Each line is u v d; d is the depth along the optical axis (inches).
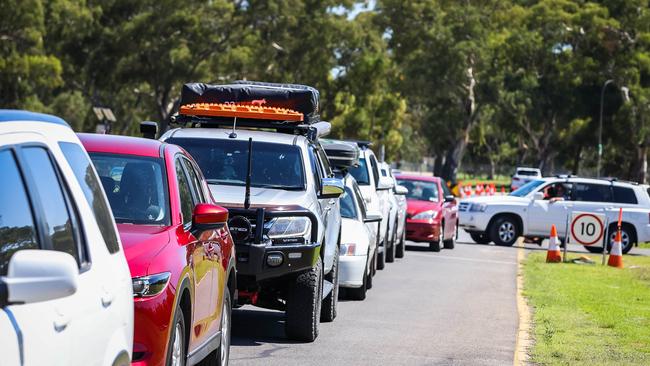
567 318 1040.8
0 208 298.5
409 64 6102.4
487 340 903.1
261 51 5467.5
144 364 466.3
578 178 2304.4
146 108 6481.3
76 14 5128.0
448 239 2094.0
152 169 578.2
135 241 504.7
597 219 1793.8
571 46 6304.1
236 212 808.9
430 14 6008.9
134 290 469.1
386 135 7529.5
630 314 1078.4
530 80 6136.8
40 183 327.6
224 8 5265.8
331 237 946.7
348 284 1120.8
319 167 965.2
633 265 1833.2
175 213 558.3
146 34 5255.9
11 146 313.4
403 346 859.4
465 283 1402.6
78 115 6279.5
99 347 350.9
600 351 837.2
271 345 837.2
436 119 6614.2
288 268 810.8
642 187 2295.8
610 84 6117.1
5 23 4690.0
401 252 1795.0
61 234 333.4
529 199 2279.8
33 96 5221.5
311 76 6028.5
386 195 1574.8
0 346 269.6
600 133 5861.2
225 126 994.7
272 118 964.0
